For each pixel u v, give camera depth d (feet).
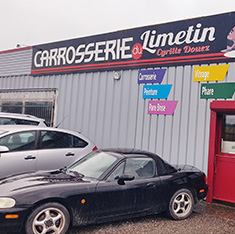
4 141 21.22
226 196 23.20
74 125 33.40
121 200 16.51
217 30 24.73
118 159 17.40
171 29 27.20
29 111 38.60
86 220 15.58
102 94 31.37
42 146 22.66
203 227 17.83
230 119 23.85
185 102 25.86
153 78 27.86
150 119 27.78
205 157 24.38
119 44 30.45
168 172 18.84
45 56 36.96
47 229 14.34
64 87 34.86
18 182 15.49
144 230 16.79
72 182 15.65
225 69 23.99
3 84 42.34
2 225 13.61
